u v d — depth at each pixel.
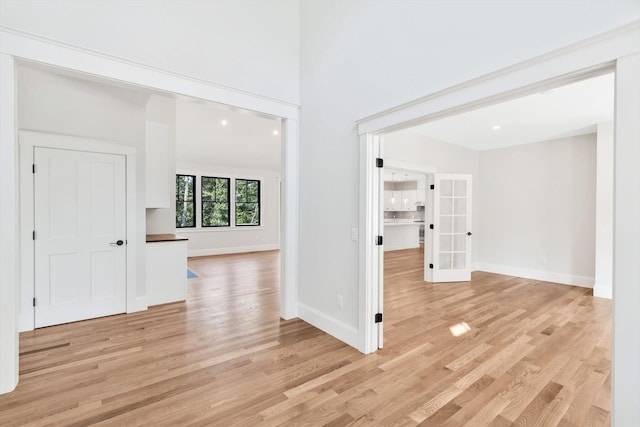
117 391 2.01
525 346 2.70
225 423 1.73
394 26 2.35
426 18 2.12
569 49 1.44
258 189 9.09
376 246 2.61
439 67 2.04
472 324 3.23
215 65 2.86
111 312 3.46
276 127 6.96
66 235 3.21
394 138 4.68
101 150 3.39
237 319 3.36
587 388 2.07
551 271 5.23
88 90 3.33
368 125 2.53
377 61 2.49
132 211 3.59
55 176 3.14
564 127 4.52
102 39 2.31
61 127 3.17
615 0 1.33
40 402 1.89
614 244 1.34
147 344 2.71
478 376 2.22
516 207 5.67
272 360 2.44
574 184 5.02
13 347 2.01
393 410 1.85
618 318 1.32
